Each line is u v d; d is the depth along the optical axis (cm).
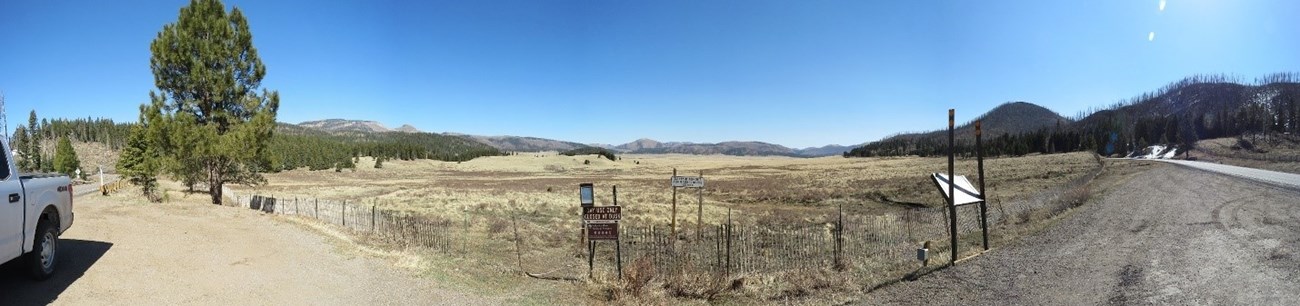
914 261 1270
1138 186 2856
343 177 9688
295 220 1783
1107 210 1808
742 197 4238
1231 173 3778
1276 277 873
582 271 1241
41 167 8988
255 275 961
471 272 1147
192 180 2281
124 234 1225
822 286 1098
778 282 1130
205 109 2314
